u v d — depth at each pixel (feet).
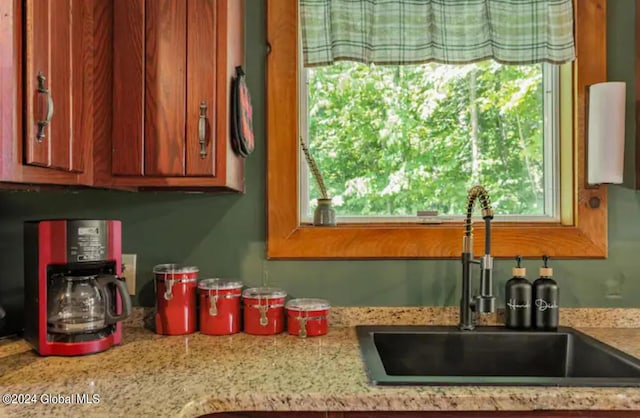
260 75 5.29
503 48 5.18
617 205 5.22
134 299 5.24
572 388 3.17
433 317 5.19
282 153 5.24
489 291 4.59
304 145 5.47
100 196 5.26
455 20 5.20
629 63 5.24
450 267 5.22
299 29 5.35
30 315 4.11
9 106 3.09
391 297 5.23
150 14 4.18
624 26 5.25
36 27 3.29
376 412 3.18
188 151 4.19
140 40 4.18
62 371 3.55
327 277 5.25
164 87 4.18
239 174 4.92
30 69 3.23
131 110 4.18
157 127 4.18
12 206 5.19
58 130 3.58
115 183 4.19
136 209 5.27
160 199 5.27
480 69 5.57
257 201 5.28
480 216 5.46
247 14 5.28
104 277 4.18
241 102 4.47
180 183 4.23
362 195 5.55
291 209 5.23
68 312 4.07
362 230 5.20
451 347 4.79
